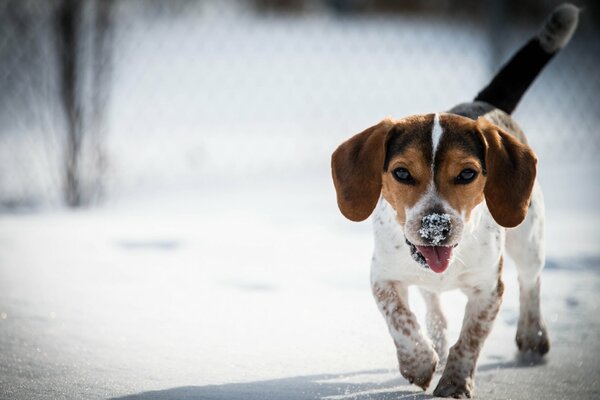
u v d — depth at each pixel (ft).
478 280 20.33
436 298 23.40
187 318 24.72
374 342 22.77
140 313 25.14
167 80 84.53
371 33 112.57
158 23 103.45
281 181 53.42
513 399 18.97
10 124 58.65
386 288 20.65
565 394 19.29
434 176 18.98
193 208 44.98
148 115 72.08
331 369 20.72
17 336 22.70
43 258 31.96
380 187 19.92
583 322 25.00
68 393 18.62
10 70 55.31
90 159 46.06
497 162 19.40
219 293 27.53
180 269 30.76
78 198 45.60
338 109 75.56
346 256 33.12
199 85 83.76
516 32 97.50
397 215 19.51
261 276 29.86
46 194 47.39
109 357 21.25
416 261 18.90
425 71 91.04
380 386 19.65
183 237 36.35
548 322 25.07
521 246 22.65
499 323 25.46
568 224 38.55
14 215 41.93
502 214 19.43
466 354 19.92
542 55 25.96
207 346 22.26
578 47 96.02
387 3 124.06
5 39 53.72
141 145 61.77
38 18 52.08
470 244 19.86
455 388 19.33
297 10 126.82
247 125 70.79
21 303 25.81
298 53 101.30
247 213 43.29
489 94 25.75
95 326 23.79
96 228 38.06
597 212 41.75
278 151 61.98
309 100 79.30
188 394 18.54
